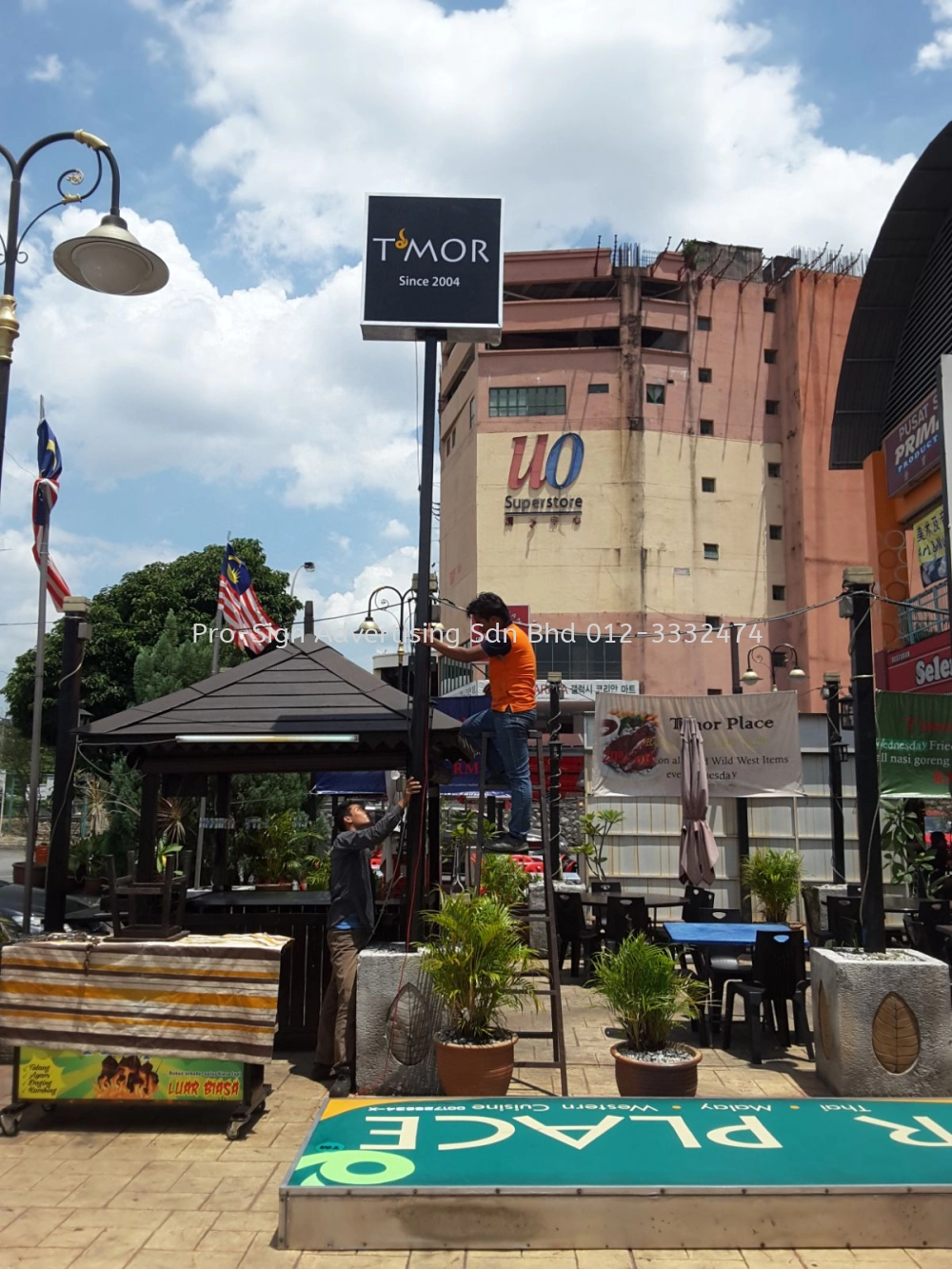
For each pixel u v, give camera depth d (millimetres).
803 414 41812
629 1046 6324
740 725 14148
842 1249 4418
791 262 43500
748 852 16062
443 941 6430
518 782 7098
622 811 16609
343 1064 6699
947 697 13062
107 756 20578
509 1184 4492
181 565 33688
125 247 7375
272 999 5992
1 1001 6098
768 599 41438
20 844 35812
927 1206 4461
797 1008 8586
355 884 7133
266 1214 4812
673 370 41781
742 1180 4539
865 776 7438
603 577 40062
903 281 19438
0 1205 4895
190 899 8969
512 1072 6797
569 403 41031
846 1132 5109
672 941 9062
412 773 7039
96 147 7477
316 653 8859
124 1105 6488
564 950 12875
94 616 31281
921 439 17672
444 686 30719
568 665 39625
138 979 6086
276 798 18047
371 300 7285
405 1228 4434
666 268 43156
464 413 43406
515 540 40438
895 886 14633
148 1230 4621
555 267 43281
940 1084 6590
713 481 41594
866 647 7594
